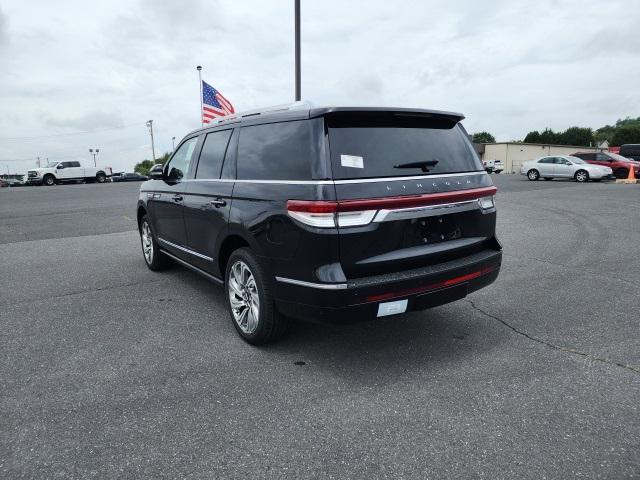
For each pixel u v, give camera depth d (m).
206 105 13.99
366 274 3.12
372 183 3.08
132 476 2.33
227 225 3.85
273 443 2.57
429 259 3.33
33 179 39.09
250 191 3.59
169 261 6.34
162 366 3.51
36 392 3.14
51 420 2.81
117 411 2.91
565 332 4.03
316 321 3.18
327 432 2.66
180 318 4.53
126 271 6.47
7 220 12.58
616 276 5.75
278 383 3.23
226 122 4.35
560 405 2.89
